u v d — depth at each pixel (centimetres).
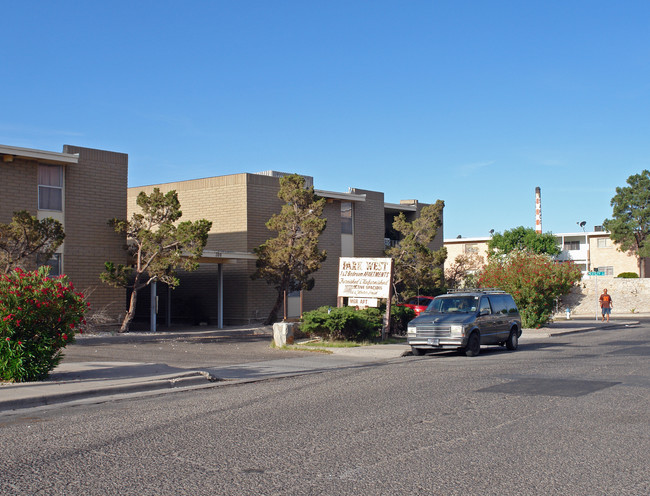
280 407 1017
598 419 898
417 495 572
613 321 3881
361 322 2239
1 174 2336
